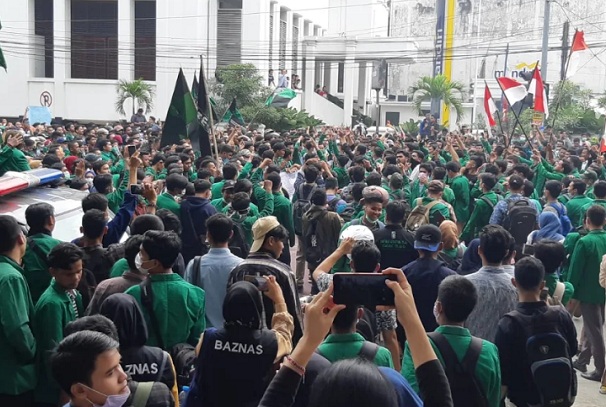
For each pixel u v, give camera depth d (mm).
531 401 5250
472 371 4605
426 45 78312
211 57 46062
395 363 6301
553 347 5141
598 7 75875
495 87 67875
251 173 13336
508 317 5328
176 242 5488
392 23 80188
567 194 12594
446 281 4777
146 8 45969
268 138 21453
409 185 13828
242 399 4402
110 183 9812
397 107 63188
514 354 5285
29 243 6070
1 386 5121
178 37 45062
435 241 6672
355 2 61031
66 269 5273
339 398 2322
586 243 8680
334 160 18281
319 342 2992
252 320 4430
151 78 46125
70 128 27922
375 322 6027
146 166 13578
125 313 4555
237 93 37688
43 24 46281
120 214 7766
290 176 14930
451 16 60562
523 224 10758
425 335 3098
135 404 3982
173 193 9195
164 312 5379
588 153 21953
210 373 4430
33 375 5219
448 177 14031
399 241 7809
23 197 8133
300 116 38812
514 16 76938
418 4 79125
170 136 14133
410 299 3113
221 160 15625
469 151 22438
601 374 8930
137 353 4539
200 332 5645
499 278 6098
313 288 7809
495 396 4672
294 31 58812
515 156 16906
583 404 8141
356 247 5957
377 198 8320
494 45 75938
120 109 42000
